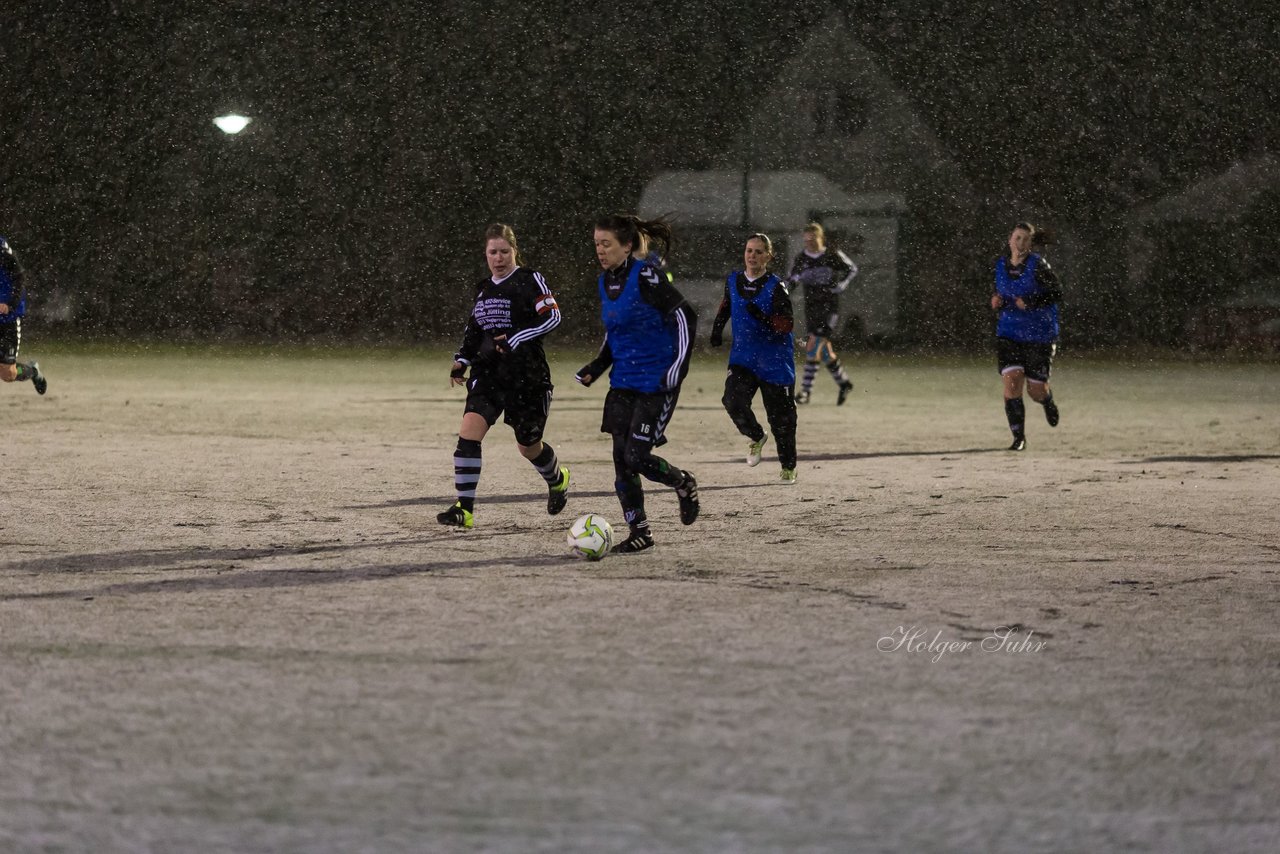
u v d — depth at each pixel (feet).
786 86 331.16
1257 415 160.15
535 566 66.39
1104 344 322.14
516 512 84.43
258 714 41.47
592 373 72.74
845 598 59.16
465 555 69.41
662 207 326.65
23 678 45.39
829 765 37.06
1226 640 51.98
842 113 329.72
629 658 48.26
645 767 36.83
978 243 326.24
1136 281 323.16
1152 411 165.89
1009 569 66.64
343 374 218.79
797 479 102.12
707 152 333.42
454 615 55.16
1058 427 145.59
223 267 343.26
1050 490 96.32
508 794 34.81
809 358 173.37
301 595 58.95
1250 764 37.45
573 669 46.78
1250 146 324.39
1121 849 31.71
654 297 68.95
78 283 343.05
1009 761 37.52
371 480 97.96
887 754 38.04
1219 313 314.35
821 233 172.24
